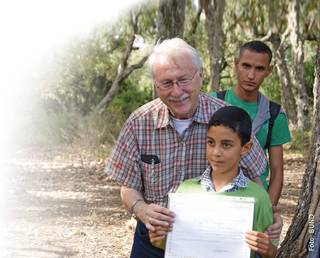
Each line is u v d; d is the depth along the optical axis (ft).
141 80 92.58
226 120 9.86
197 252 9.95
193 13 76.74
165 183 10.93
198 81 10.36
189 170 10.82
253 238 9.64
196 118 10.64
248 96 13.64
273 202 13.39
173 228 10.07
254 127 13.34
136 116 11.02
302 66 70.85
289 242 13.52
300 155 55.62
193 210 10.02
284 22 72.49
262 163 11.12
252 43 13.53
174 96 10.18
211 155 10.05
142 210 10.63
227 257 9.84
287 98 75.10
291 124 73.82
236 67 13.93
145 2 74.79
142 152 10.96
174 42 10.33
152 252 11.19
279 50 74.90
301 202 13.39
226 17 78.89
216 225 9.91
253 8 76.64
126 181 11.17
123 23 78.54
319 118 13.15
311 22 73.31
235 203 9.90
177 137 10.75
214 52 55.88
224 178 10.18
